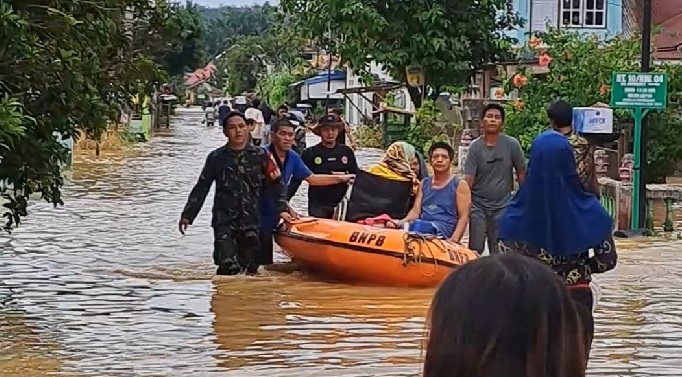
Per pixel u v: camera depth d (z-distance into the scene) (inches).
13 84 366.3
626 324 392.8
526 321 105.0
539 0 1379.2
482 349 104.5
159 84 438.9
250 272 489.1
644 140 658.2
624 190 657.6
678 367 331.6
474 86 1270.9
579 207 277.9
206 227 668.1
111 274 493.7
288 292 449.1
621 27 1385.3
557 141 279.1
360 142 1664.6
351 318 398.6
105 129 416.8
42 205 763.4
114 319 396.2
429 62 1195.3
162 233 634.2
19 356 338.6
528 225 279.7
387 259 454.0
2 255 544.7
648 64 674.2
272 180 494.6
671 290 464.4
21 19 327.3
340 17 1181.1
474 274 107.3
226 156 485.7
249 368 325.7
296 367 327.3
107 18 390.6
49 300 431.8
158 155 1440.7
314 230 479.5
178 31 437.1
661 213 780.6
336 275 473.7
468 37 1206.3
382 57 1182.9
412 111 1524.4
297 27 1238.3
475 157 464.1
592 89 860.0
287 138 499.8
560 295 106.7
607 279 490.0
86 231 637.9
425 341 108.0
